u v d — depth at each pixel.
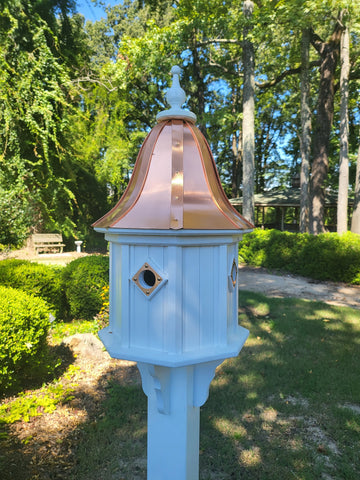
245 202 13.97
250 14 12.81
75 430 3.23
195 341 1.46
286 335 5.60
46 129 11.70
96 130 16.03
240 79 21.42
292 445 3.03
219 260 1.49
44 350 4.11
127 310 1.50
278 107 24.86
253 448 2.99
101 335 1.70
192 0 13.40
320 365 4.50
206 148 1.71
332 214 27.70
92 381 4.18
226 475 2.69
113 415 3.45
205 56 19.22
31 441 3.06
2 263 6.14
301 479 2.64
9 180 11.98
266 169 30.84
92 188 18.91
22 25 11.20
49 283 5.97
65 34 13.58
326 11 10.91
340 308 7.12
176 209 1.36
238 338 1.64
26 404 3.58
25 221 12.31
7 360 3.55
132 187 1.66
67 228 14.04
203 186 1.53
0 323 3.48
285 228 23.23
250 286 9.69
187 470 1.73
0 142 11.51
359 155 12.56
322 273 10.59
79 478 2.66
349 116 21.45
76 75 14.66
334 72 15.73
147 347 1.47
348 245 10.18
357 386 3.96
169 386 1.65
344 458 2.89
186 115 1.67
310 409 3.55
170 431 1.70
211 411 3.50
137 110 20.20
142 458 2.87
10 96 11.20
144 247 1.44
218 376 4.25
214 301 1.50
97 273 6.13
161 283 1.39
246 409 3.55
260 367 4.46
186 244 1.38
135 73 15.42
